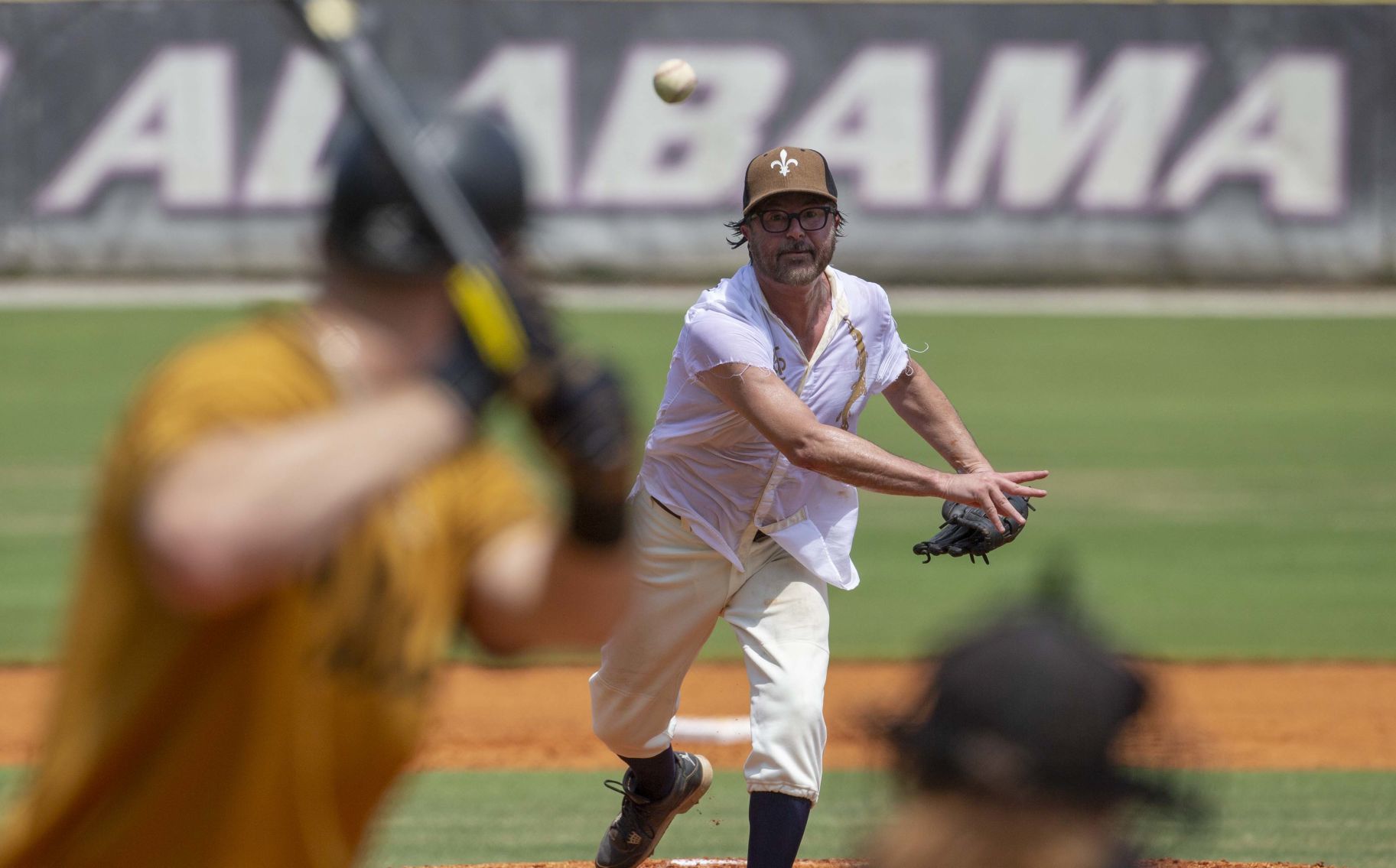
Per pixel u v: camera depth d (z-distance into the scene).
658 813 18.31
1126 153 90.69
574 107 89.50
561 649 8.39
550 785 24.91
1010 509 15.50
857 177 90.75
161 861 6.99
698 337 16.33
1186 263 91.50
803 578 16.92
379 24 88.38
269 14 88.12
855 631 35.62
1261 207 91.12
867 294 17.33
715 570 16.92
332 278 7.05
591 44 89.19
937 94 90.12
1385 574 41.44
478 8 88.69
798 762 16.09
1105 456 57.69
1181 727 7.25
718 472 16.64
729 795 24.58
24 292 86.94
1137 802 5.61
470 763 26.33
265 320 6.97
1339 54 89.88
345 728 7.20
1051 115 90.38
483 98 89.25
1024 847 5.51
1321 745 27.28
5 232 89.50
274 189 89.19
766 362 16.17
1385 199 90.75
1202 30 89.81
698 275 90.56
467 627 8.26
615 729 17.48
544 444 6.88
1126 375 73.19
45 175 89.19
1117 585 40.12
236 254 89.56
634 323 79.81
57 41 88.50
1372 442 60.34
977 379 72.19
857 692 30.03
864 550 44.81
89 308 83.25
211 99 88.69
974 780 5.46
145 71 88.56
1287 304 88.75
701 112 89.75
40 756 7.18
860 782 24.70
